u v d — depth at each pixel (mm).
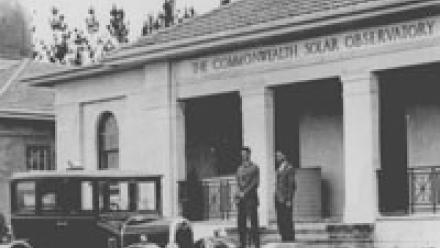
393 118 23969
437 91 23250
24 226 20469
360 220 22578
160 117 27891
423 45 21531
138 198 20422
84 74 30469
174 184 27516
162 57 27312
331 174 25844
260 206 24969
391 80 24047
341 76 23219
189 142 28359
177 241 19484
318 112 26266
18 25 46844
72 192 20062
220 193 26688
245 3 27188
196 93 26922
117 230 19859
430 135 23344
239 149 28562
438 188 22406
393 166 23703
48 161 37625
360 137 22766
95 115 30859
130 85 29250
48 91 38562
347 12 22188
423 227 21125
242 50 25656
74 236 20047
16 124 36500
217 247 20203
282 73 24594
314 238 22297
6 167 35969
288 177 21219
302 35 23969
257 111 25203
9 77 38500
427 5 20766
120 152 29594
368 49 22641
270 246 20859
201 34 26609
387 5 21344
